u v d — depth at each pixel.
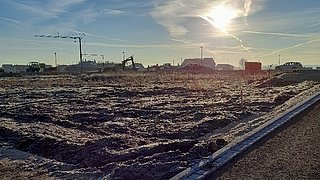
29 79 53.81
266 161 7.27
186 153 8.34
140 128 13.31
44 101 23.34
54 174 8.36
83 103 21.86
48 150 10.83
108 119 15.62
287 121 11.43
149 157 8.32
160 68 94.81
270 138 9.22
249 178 6.31
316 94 18.44
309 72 38.25
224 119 14.04
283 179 6.25
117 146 10.27
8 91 32.25
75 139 11.65
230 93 26.31
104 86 37.25
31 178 8.13
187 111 17.23
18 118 16.78
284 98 19.77
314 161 7.21
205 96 24.66
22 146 11.65
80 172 8.27
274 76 38.00
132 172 7.13
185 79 48.97
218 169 6.86
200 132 12.26
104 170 8.13
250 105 18.41
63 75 68.62
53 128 13.99
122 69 86.56
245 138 9.20
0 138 12.90
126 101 22.39
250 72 60.06
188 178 6.43
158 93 28.02
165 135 11.98
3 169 8.98
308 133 9.72
